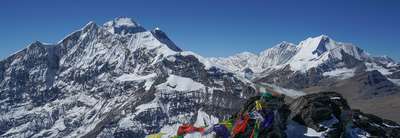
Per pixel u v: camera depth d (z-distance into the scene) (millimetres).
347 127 53469
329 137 49938
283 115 51250
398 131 56562
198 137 50469
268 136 47250
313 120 51938
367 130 54844
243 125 48844
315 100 53906
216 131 50125
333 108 53625
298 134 50281
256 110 49438
